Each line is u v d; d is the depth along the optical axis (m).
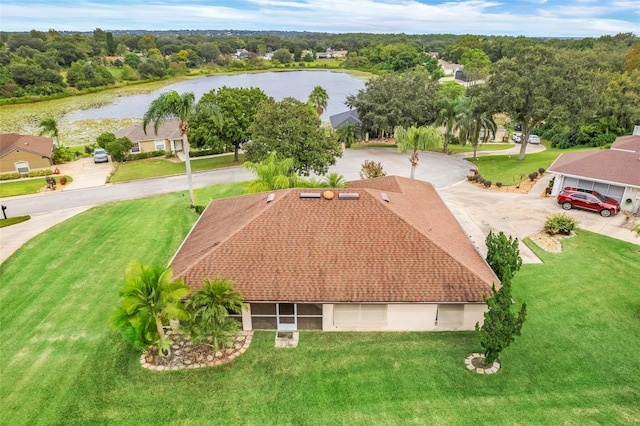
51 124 70.25
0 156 54.03
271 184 31.70
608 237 31.03
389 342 20.50
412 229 22.84
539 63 51.47
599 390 17.34
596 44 143.25
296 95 132.25
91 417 16.58
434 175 49.66
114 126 92.31
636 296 23.78
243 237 22.67
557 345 20.03
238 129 56.06
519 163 53.97
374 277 20.98
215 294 18.59
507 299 17.38
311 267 21.41
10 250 30.89
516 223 34.03
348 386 17.86
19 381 18.42
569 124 50.53
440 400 17.05
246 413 16.67
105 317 22.84
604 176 36.34
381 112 64.31
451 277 20.91
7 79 121.25
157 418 16.50
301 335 21.09
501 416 16.23
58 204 41.91
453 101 61.56
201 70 199.50
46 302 24.34
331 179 32.47
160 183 49.28
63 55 170.50
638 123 67.38
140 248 30.98
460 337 20.80
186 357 19.61
